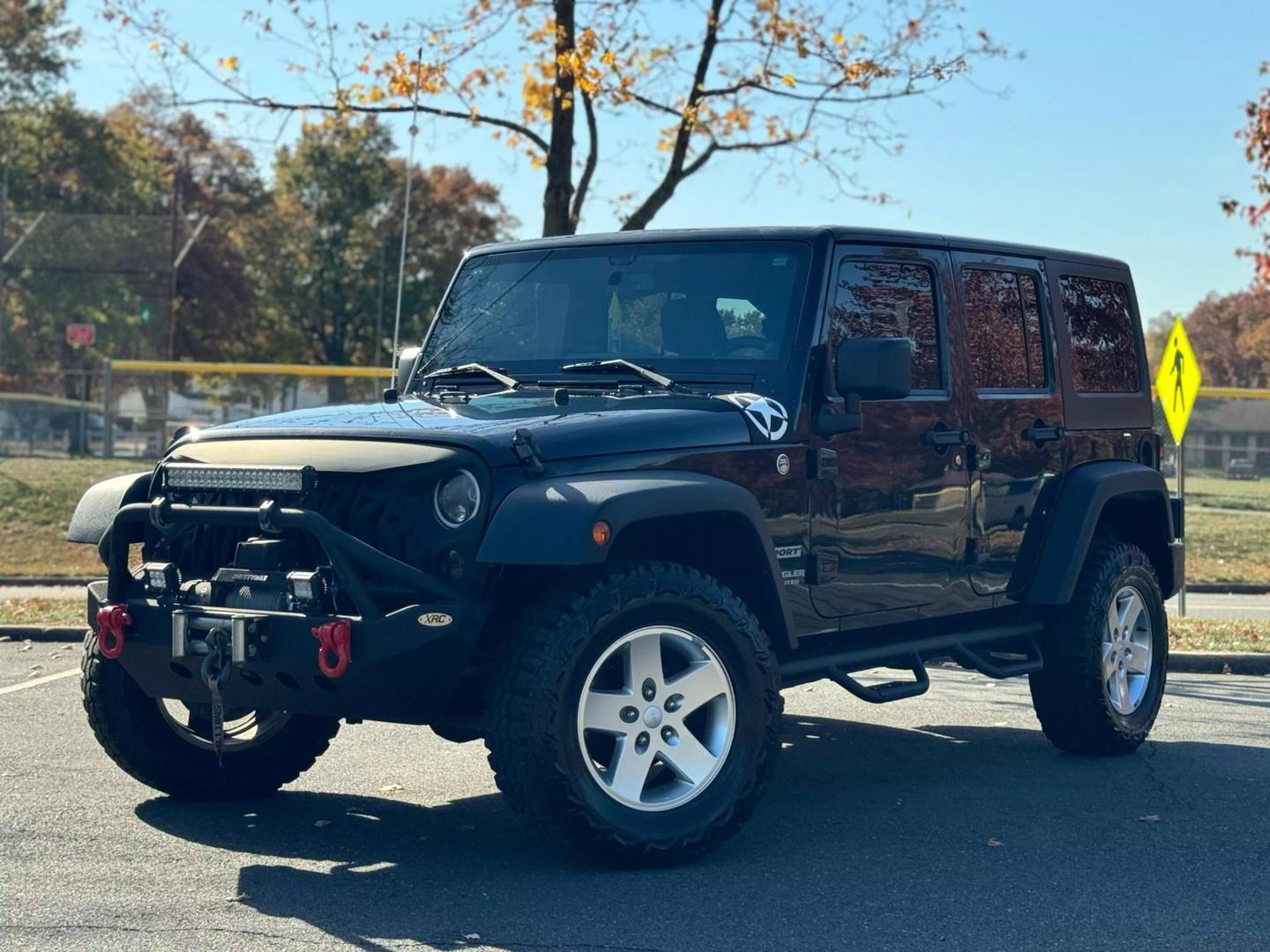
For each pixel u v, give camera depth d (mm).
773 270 6344
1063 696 7633
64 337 38906
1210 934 4828
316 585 5176
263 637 5199
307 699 5348
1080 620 7598
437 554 5176
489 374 6516
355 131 14836
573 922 4855
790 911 5004
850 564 6320
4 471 21609
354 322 76000
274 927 4781
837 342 6301
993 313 7285
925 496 6699
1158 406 23109
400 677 5117
